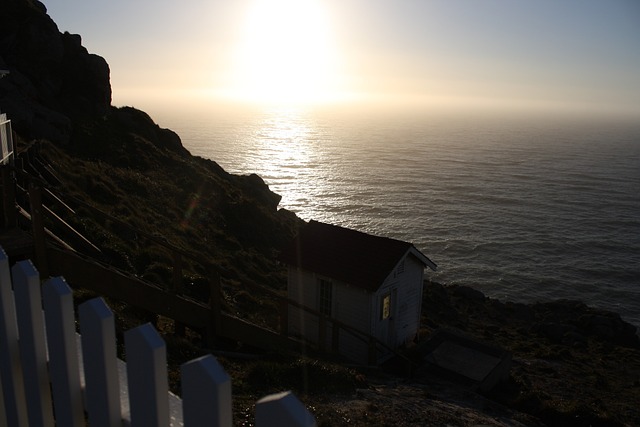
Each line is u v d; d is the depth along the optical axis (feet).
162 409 6.51
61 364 8.28
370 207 326.03
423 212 317.83
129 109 125.39
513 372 68.13
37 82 100.17
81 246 40.78
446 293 118.42
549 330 103.50
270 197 136.56
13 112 80.94
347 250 58.59
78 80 109.91
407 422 31.30
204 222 90.02
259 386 30.45
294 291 60.23
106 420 7.54
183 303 34.91
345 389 34.58
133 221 66.13
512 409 47.37
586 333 110.11
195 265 62.80
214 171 131.54
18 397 9.90
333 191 378.94
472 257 231.50
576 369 77.82
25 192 36.06
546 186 436.35
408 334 61.36
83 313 7.39
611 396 66.95
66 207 44.34
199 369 5.50
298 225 126.93
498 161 620.08
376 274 54.49
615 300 190.39
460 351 56.95
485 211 328.49
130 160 98.94
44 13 106.93
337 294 56.29
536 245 254.68
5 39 97.45
